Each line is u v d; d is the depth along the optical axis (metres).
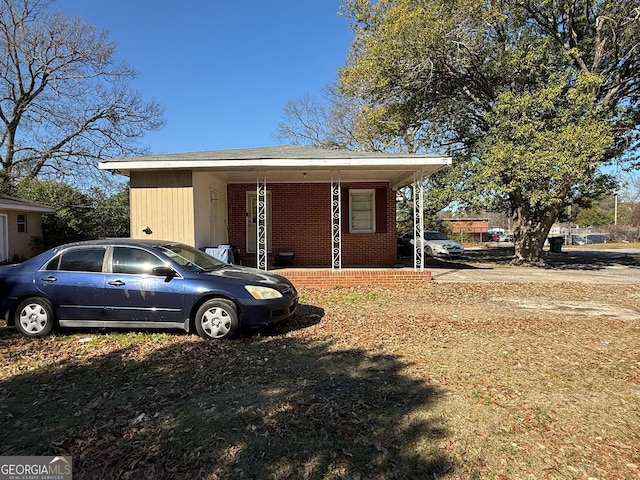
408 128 18.47
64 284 5.63
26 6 24.30
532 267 15.88
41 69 25.44
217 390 3.81
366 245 13.45
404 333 5.86
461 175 15.83
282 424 3.15
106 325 5.64
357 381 4.03
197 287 5.55
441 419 3.24
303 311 7.42
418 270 10.47
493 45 15.84
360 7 18.12
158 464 2.65
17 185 23.14
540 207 16.53
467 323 6.48
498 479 2.50
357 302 8.34
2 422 3.22
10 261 17.72
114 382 4.03
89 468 2.62
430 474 2.55
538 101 13.56
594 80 13.61
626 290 9.85
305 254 13.31
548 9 15.84
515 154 12.99
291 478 2.51
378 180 13.24
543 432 3.07
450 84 16.55
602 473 2.57
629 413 3.38
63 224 20.55
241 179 12.58
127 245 5.85
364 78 16.14
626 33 14.45
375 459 2.70
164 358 4.75
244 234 13.23
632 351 5.03
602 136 12.62
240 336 5.70
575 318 6.88
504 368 4.41
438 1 14.23
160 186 9.94
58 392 3.79
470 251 27.89
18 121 25.80
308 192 13.32
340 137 28.44
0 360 4.70
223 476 2.53
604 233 41.50
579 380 4.08
